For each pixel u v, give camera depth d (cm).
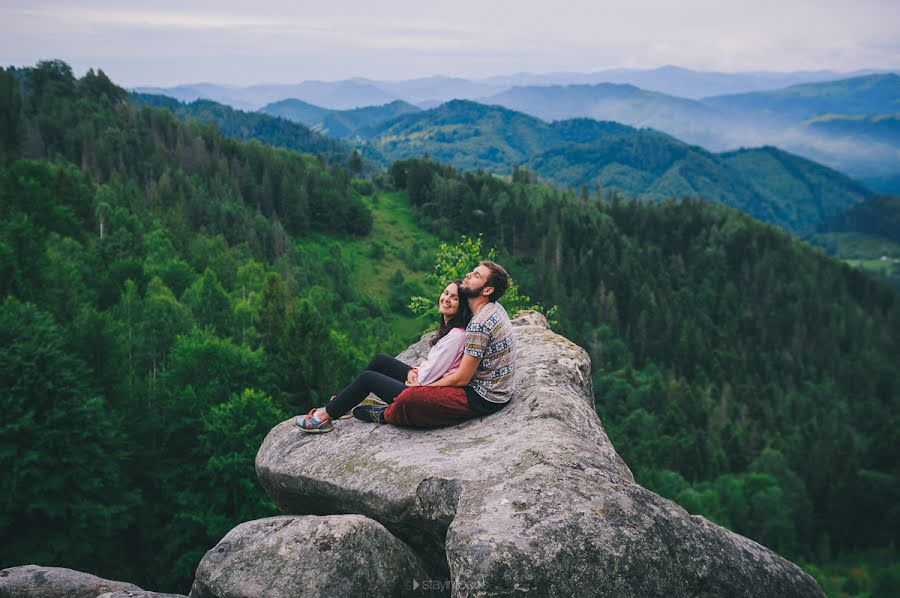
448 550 378
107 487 2178
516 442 479
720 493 6475
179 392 2680
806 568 5972
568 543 360
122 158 15450
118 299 4828
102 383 2630
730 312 16912
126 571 2342
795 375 14312
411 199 19712
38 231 4241
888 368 13725
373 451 532
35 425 1955
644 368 13375
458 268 1842
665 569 369
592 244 17750
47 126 15500
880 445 8131
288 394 3011
